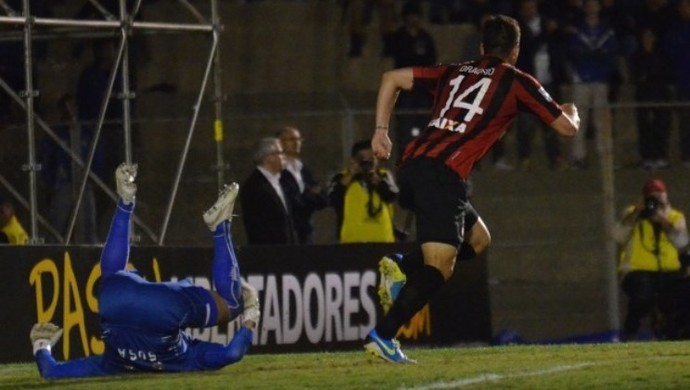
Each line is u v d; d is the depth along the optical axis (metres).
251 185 38.00
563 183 50.03
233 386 20.48
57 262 30.92
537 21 51.78
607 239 45.69
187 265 34.38
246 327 22.91
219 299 22.64
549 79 51.28
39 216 36.81
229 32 54.78
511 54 23.52
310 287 36.59
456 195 22.81
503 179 50.25
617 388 19.72
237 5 55.09
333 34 55.97
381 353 23.06
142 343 22.22
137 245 33.97
